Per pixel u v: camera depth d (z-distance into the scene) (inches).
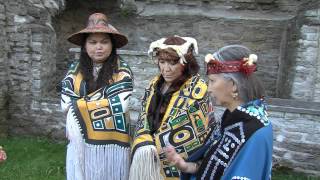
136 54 247.1
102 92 109.1
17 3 249.6
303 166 211.3
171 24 346.3
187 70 104.1
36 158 211.9
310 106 223.0
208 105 101.3
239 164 68.2
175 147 99.7
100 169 107.7
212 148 74.5
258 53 339.0
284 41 325.1
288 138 212.7
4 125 256.4
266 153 68.1
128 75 111.2
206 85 102.4
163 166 101.5
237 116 70.5
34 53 255.6
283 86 307.1
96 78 111.9
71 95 111.0
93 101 108.0
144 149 98.8
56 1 286.0
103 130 107.7
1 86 250.5
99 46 108.7
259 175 67.5
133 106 250.5
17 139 245.6
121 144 109.2
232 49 72.1
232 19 340.2
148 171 97.8
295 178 205.5
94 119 107.7
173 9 345.1
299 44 276.5
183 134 100.0
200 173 74.6
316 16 270.8
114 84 109.2
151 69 247.3
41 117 257.0
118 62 113.4
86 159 107.7
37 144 237.1
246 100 71.4
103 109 107.7
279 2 330.3
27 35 253.0
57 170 193.0
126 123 110.0
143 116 106.7
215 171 71.4
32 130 258.8
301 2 307.9
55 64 289.3
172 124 100.4
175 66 101.2
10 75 256.7
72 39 113.2
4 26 249.4
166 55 99.7
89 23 112.2
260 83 72.6
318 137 207.8
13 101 258.4
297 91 278.5
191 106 100.2
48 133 256.5
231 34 341.4
